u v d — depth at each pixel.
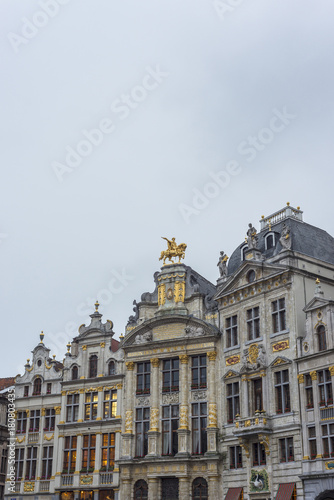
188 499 54.50
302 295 52.69
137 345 61.09
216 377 57.12
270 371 52.16
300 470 47.66
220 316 58.53
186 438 55.94
